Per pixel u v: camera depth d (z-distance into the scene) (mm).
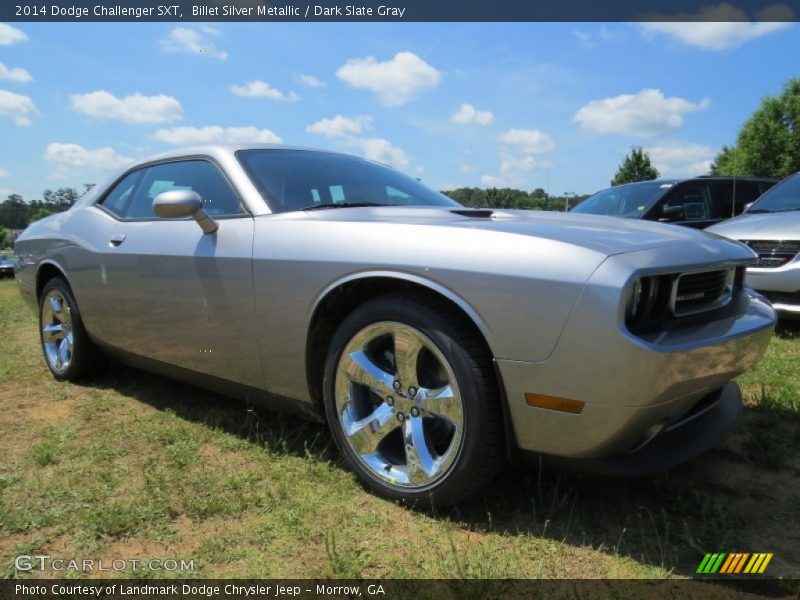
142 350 3143
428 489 2045
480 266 1894
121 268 3117
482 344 1940
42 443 2699
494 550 1865
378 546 1896
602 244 1847
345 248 2209
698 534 1936
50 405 3330
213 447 2672
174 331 2869
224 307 2592
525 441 1900
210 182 2914
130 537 1968
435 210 2584
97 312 3379
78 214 3641
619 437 1784
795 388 3340
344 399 2281
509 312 1830
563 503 2092
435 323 1993
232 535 1967
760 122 45000
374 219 2334
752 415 2959
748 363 2119
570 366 1754
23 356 4574
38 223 4152
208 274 2635
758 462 2461
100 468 2475
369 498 2203
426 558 1823
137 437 2814
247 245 2506
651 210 6867
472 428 1930
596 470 1866
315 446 2650
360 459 2246
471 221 2234
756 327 2072
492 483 2285
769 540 1920
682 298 1960
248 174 2781
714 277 2113
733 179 7430
